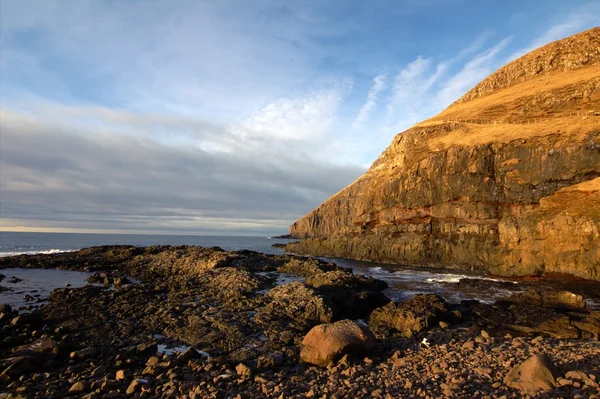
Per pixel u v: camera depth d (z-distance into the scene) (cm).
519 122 5606
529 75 7944
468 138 5666
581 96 5491
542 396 830
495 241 4397
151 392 1031
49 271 4141
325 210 13612
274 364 1286
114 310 2180
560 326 1792
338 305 2298
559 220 3384
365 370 1189
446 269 4694
